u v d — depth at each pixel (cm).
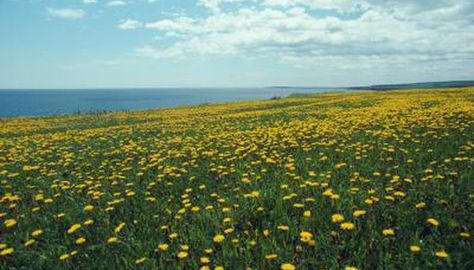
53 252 519
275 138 1166
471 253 421
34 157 1177
